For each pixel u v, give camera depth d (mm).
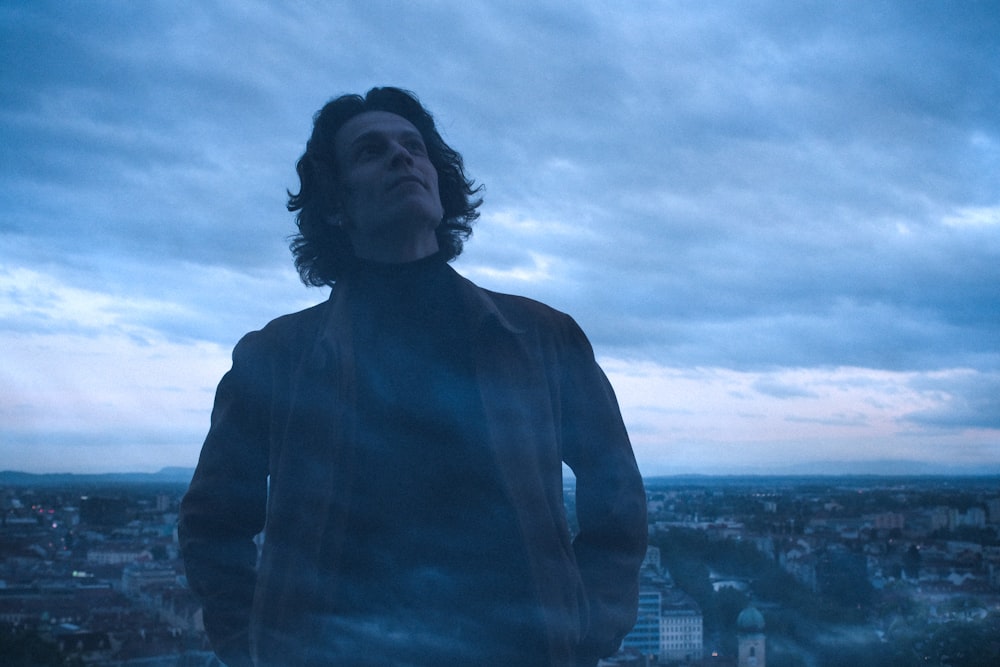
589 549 1685
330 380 1619
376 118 1826
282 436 1694
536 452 1595
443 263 1778
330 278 1932
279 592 1528
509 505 1527
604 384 1812
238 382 1781
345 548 1532
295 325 1796
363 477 1562
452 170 2029
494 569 1515
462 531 1531
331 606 1501
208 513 1723
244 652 1616
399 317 1693
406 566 1519
